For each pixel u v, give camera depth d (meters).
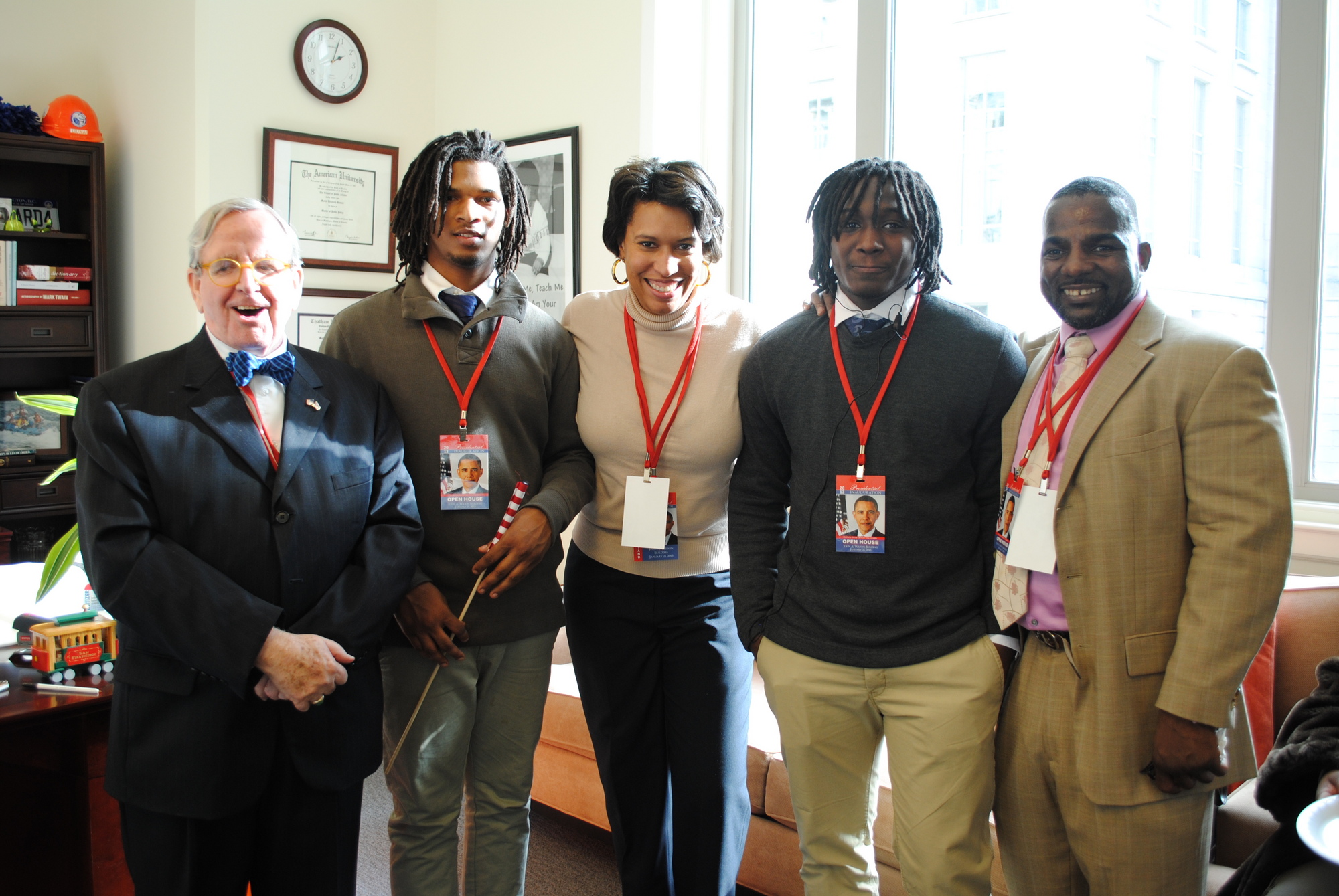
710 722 1.88
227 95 3.78
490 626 1.77
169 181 4.04
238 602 1.38
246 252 1.48
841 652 1.58
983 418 1.61
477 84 4.11
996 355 1.59
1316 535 2.37
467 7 4.14
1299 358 2.50
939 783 1.53
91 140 4.39
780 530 1.82
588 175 3.67
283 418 1.53
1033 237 2.99
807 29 3.54
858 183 1.59
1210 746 1.35
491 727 1.84
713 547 1.92
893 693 1.58
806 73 3.55
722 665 1.89
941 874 1.52
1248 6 2.56
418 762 1.73
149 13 4.18
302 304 3.97
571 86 3.72
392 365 1.77
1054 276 1.49
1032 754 1.51
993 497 1.65
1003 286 3.07
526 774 1.89
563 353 1.93
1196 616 1.36
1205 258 2.67
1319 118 2.43
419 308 1.76
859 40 3.27
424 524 1.75
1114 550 1.42
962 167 3.14
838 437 1.62
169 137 4.02
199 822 1.43
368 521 1.62
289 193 3.92
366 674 1.59
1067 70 2.89
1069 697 1.47
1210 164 2.64
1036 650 1.53
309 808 1.51
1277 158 2.50
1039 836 1.54
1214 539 1.36
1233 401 1.36
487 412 1.78
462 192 1.75
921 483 1.57
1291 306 2.50
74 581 2.35
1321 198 2.45
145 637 1.39
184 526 1.42
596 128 3.64
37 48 4.64
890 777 1.63
